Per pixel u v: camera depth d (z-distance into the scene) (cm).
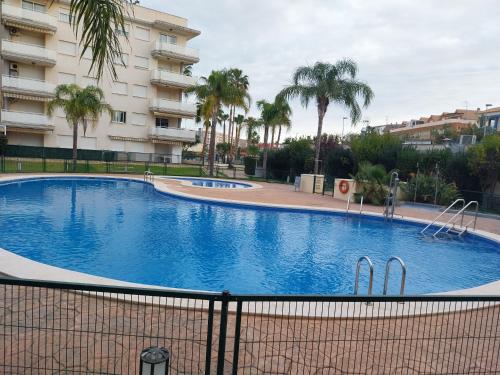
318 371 324
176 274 733
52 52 3050
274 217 1405
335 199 1964
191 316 423
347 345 377
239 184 2791
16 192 1675
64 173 2397
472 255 1007
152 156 3675
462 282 786
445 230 1280
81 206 1404
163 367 217
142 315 418
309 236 1137
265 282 723
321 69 2481
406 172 2303
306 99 2520
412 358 359
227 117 6412
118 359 321
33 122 3019
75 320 393
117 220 1191
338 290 700
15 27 2961
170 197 1739
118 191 1914
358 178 1888
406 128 7006
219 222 1255
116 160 3447
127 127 3600
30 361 312
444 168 2116
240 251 922
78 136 3334
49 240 909
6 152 2911
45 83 3023
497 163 1816
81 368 305
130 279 692
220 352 245
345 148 2898
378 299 251
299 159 3072
